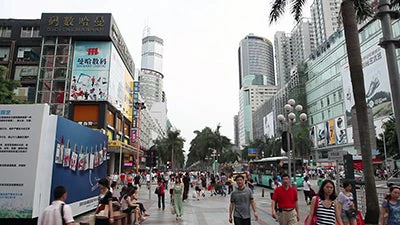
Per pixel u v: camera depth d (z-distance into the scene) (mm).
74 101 41188
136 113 57688
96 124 40688
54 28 42625
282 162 30062
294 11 13727
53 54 43156
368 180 9594
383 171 46250
